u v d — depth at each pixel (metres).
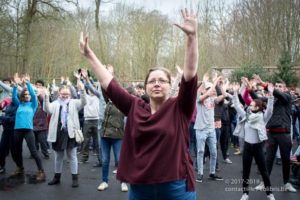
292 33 24.50
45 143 9.00
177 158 2.37
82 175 7.36
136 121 2.46
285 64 19.66
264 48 25.25
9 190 6.19
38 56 24.80
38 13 23.09
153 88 2.52
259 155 5.64
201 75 22.59
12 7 21.66
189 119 2.53
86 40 2.69
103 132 6.23
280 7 24.91
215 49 28.08
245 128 5.75
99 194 6.00
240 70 19.88
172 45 25.59
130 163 2.45
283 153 6.35
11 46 22.39
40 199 5.69
